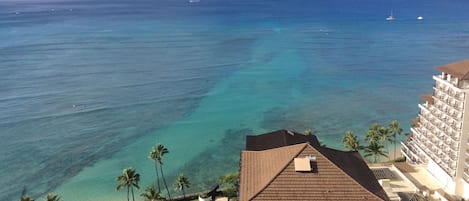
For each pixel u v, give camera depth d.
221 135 116.69
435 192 72.00
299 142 63.25
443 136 77.25
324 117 130.00
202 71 183.25
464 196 72.81
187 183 80.25
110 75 176.25
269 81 169.25
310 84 165.62
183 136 116.06
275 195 50.47
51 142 112.06
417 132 88.69
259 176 54.03
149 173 95.19
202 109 137.25
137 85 162.38
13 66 189.88
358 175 55.16
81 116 130.12
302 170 52.12
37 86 159.38
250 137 67.56
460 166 73.12
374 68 190.50
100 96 148.75
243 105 140.88
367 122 125.94
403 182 75.81
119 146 110.00
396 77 175.62
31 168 98.56
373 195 50.66
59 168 98.50
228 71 183.75
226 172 95.00
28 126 122.12
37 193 88.00
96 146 109.94
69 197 85.88
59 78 170.62
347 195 50.50
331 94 153.00
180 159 102.00
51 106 138.12
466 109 71.00
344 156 59.53
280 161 54.62
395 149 104.25
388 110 136.50
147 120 127.62
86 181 92.25
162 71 183.25
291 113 133.50
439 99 78.81
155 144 111.00
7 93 150.38
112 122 125.88
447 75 77.44
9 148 108.50
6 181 92.88
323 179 51.75
